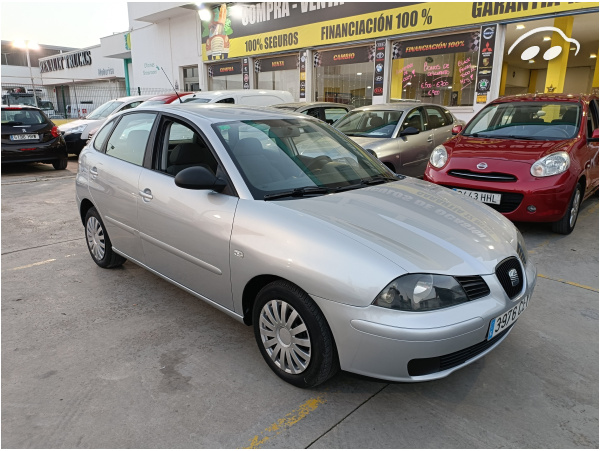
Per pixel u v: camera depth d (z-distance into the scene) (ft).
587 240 16.25
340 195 9.20
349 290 6.91
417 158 22.88
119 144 12.37
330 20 40.83
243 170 9.11
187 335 10.02
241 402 7.80
